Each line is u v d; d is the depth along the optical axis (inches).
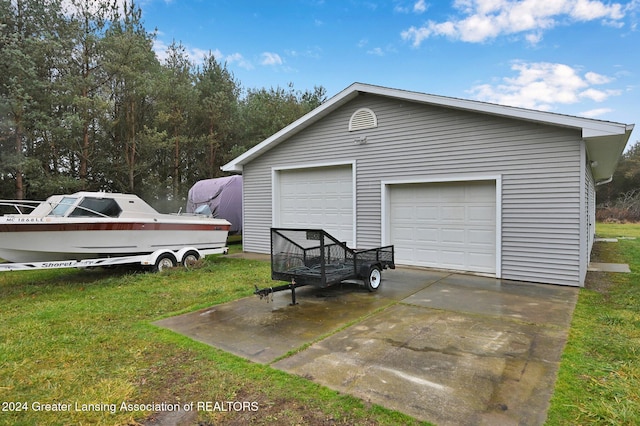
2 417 99.4
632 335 153.7
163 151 746.2
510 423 92.0
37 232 251.0
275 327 170.6
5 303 218.8
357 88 334.3
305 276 215.8
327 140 373.4
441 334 157.3
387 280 272.2
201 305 210.2
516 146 268.4
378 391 108.9
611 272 302.8
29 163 510.0
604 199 1318.9
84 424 96.4
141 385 116.3
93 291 248.4
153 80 623.8
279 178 420.2
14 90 489.7
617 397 102.8
